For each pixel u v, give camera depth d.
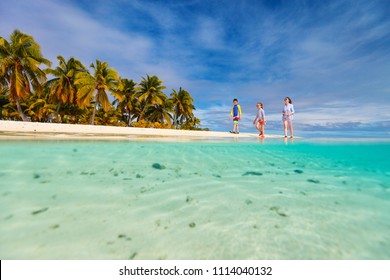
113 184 2.21
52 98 24.70
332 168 3.40
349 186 2.43
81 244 1.20
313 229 1.45
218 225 1.47
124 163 3.14
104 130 9.58
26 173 2.38
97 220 1.47
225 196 2.02
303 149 5.34
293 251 1.21
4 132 6.26
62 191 1.95
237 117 11.12
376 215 1.68
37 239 1.23
